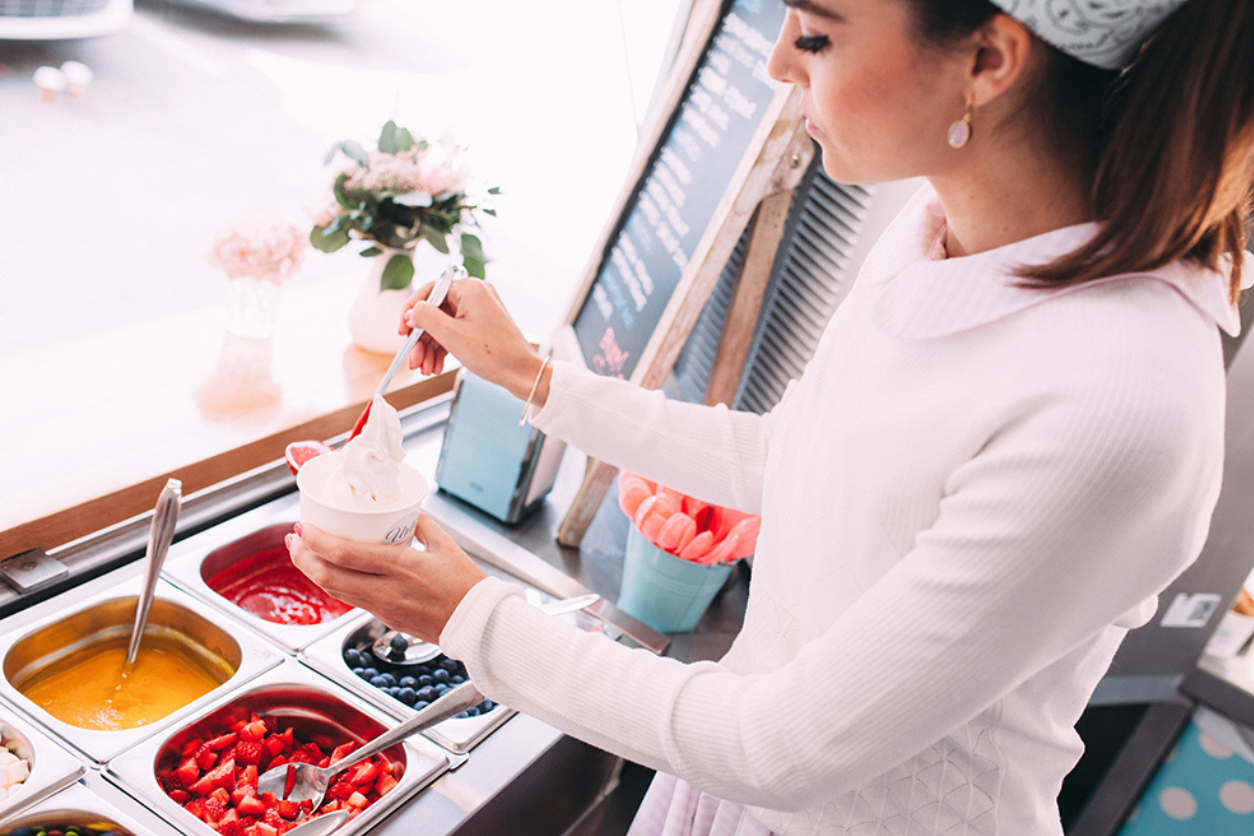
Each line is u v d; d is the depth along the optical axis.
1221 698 1.75
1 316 2.10
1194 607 1.72
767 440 1.14
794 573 0.93
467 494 1.75
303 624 1.49
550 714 0.81
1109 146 0.67
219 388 1.73
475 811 1.13
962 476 0.70
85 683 1.26
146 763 1.08
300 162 3.27
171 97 3.24
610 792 1.53
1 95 2.81
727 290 1.84
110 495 1.37
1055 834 0.93
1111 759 1.88
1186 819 1.81
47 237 2.47
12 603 1.24
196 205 2.86
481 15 3.01
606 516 1.92
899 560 0.79
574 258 3.11
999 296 0.73
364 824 1.06
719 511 1.58
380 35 3.41
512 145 3.04
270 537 1.51
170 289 2.44
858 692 0.68
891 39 0.67
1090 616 0.68
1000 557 0.64
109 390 1.66
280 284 1.83
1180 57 0.61
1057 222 0.74
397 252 1.91
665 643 1.54
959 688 0.66
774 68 0.77
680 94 1.81
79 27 2.83
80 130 2.94
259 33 3.39
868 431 0.82
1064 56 0.66
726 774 0.74
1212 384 0.67
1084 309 0.69
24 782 1.01
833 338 0.96
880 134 0.72
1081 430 0.63
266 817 1.11
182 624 1.32
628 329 1.67
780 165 1.44
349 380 1.87
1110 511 0.63
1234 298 0.75
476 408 1.66
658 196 1.76
